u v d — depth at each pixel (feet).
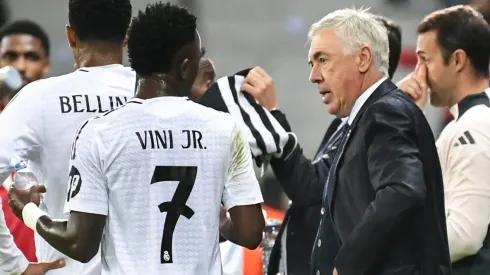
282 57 132.87
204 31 132.77
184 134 35.88
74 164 35.50
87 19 40.55
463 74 47.44
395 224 36.14
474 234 44.34
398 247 38.17
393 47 48.49
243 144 37.14
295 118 130.21
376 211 36.19
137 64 36.29
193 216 35.76
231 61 132.98
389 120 37.65
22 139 39.88
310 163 46.75
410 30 126.62
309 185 45.98
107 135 35.32
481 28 47.37
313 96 131.13
